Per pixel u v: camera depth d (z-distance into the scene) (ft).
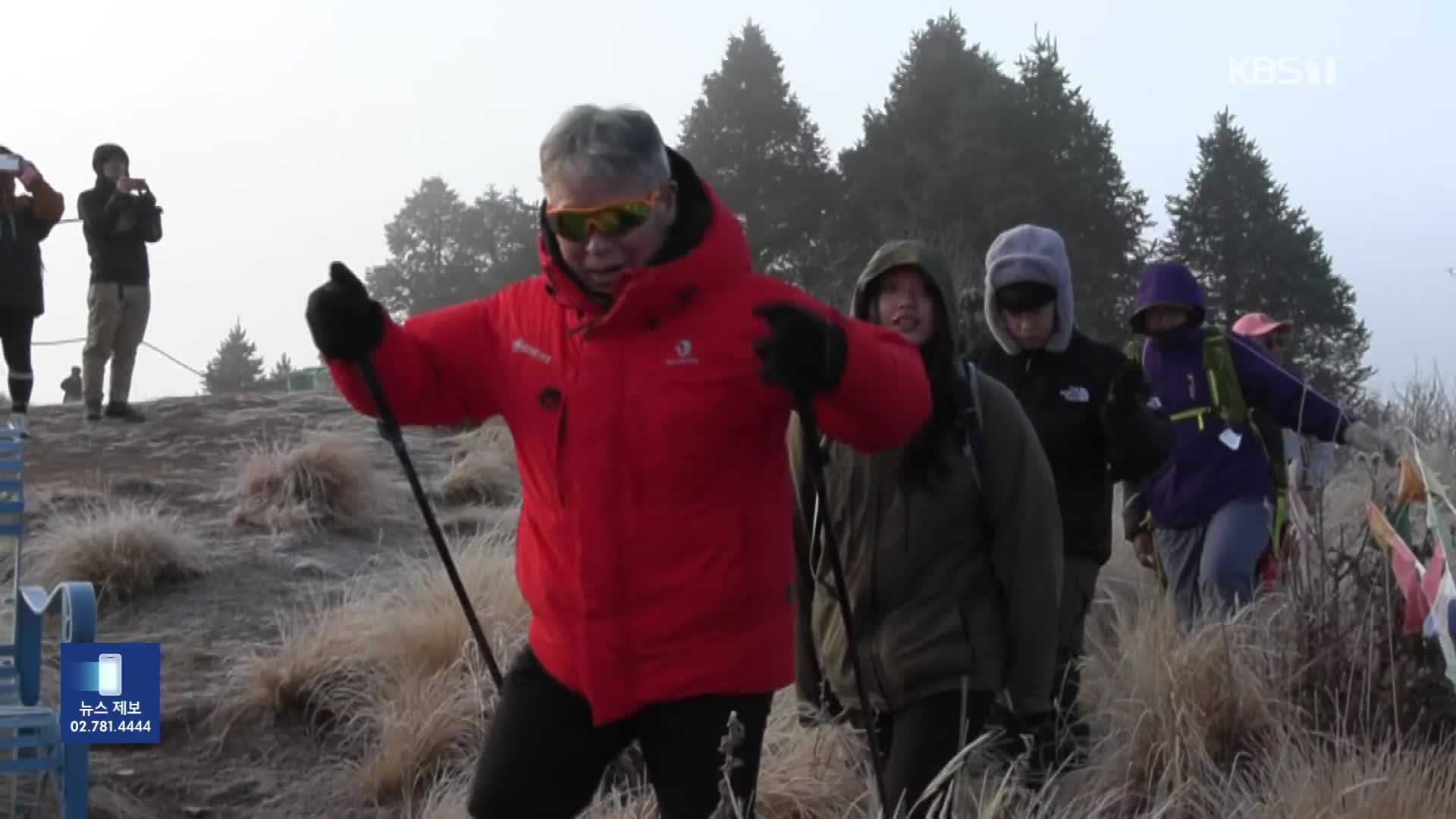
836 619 12.41
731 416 8.86
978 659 11.93
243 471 26.58
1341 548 16.22
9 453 15.65
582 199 8.70
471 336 9.53
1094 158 137.08
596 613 8.97
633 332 8.89
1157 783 14.53
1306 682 15.51
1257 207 157.99
